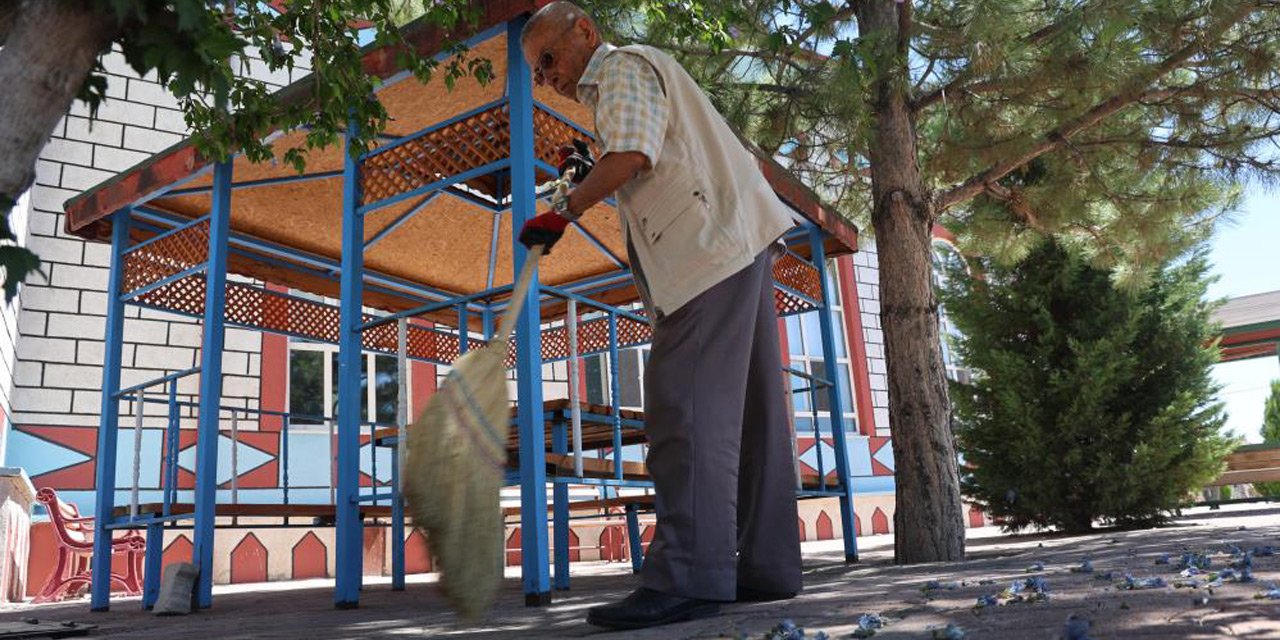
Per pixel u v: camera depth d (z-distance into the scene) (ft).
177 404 15.87
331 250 20.54
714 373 7.20
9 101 5.39
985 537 30.63
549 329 25.76
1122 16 17.52
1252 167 22.90
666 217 7.38
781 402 8.49
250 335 30.91
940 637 4.87
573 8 7.73
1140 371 29.89
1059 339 29.86
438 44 12.59
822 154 24.13
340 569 12.80
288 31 10.16
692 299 7.24
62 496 27.17
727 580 6.98
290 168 16.56
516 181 11.75
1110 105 20.49
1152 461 27.71
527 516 10.78
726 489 7.11
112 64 30.71
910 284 18.86
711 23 14.78
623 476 13.35
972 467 30.68
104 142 30.09
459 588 5.63
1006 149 22.02
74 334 28.40
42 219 28.58
